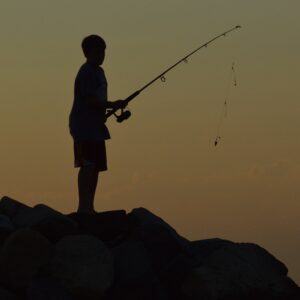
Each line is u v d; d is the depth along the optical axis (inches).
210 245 667.4
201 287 618.5
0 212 642.2
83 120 644.7
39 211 629.6
